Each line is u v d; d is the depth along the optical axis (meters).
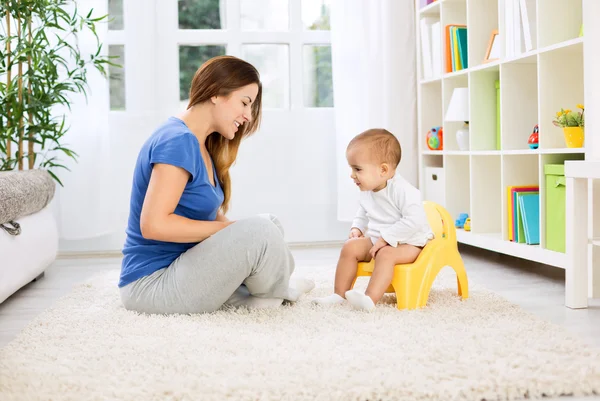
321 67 3.57
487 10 2.94
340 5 3.36
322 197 3.56
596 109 2.09
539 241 2.54
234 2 3.44
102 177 3.22
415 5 3.45
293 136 3.52
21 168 2.85
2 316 1.97
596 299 2.10
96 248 3.37
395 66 3.44
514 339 1.48
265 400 1.14
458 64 3.08
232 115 1.80
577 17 2.43
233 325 1.63
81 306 1.94
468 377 1.23
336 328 1.60
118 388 1.18
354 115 3.39
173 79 3.37
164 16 3.35
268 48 3.51
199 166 1.77
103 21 3.17
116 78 3.35
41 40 2.78
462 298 2.00
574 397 1.20
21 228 2.29
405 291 1.83
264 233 1.71
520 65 2.72
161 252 1.82
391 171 1.96
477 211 2.98
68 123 3.16
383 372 1.24
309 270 2.62
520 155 2.72
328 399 1.15
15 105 2.73
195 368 1.28
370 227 2.02
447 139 3.20
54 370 1.29
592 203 2.08
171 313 1.77
